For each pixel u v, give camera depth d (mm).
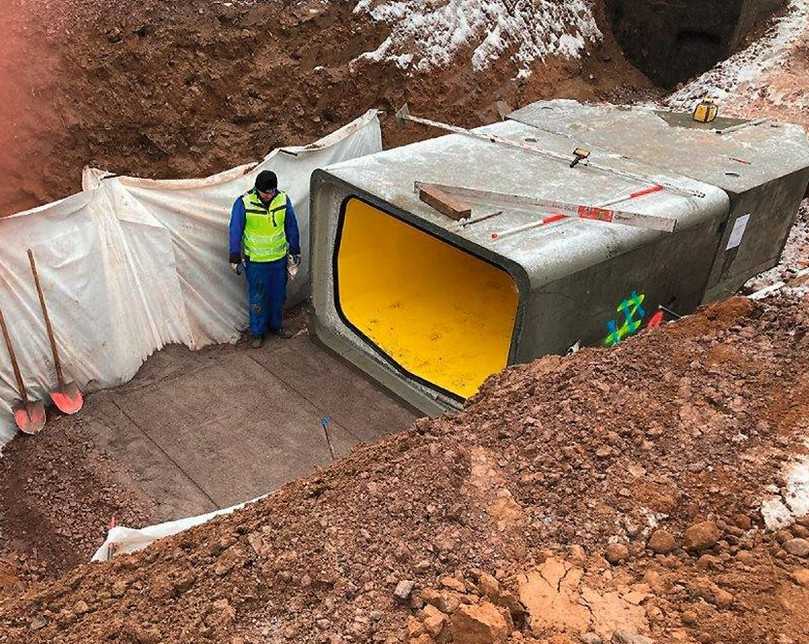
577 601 2441
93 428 5887
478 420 3484
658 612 2391
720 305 4176
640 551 2684
